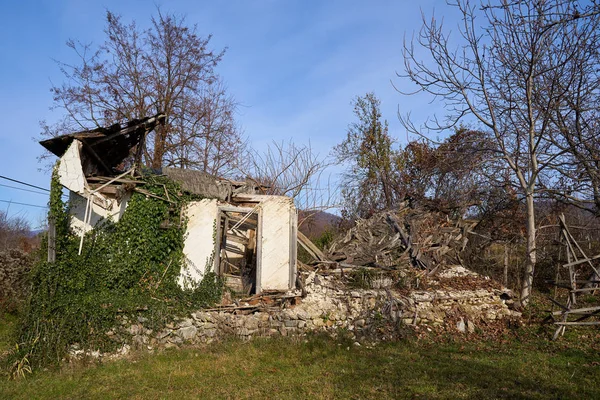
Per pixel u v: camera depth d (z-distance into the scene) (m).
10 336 10.77
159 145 26.81
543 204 19.89
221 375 9.08
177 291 12.18
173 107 27.42
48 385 8.74
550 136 15.57
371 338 11.98
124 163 24.42
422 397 7.61
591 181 15.05
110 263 11.74
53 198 11.24
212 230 13.01
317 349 10.74
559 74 14.48
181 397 7.90
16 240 27.25
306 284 13.73
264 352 10.51
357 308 12.73
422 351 10.99
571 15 11.01
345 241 17.08
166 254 12.51
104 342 10.50
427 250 16.22
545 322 13.02
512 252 18.97
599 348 11.12
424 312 12.89
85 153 12.09
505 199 18.36
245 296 13.04
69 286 11.09
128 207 12.17
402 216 18.31
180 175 13.14
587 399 7.57
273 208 13.68
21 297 14.46
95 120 26.12
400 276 14.41
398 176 28.80
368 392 7.91
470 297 13.84
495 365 9.71
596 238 19.34
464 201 19.12
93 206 12.20
